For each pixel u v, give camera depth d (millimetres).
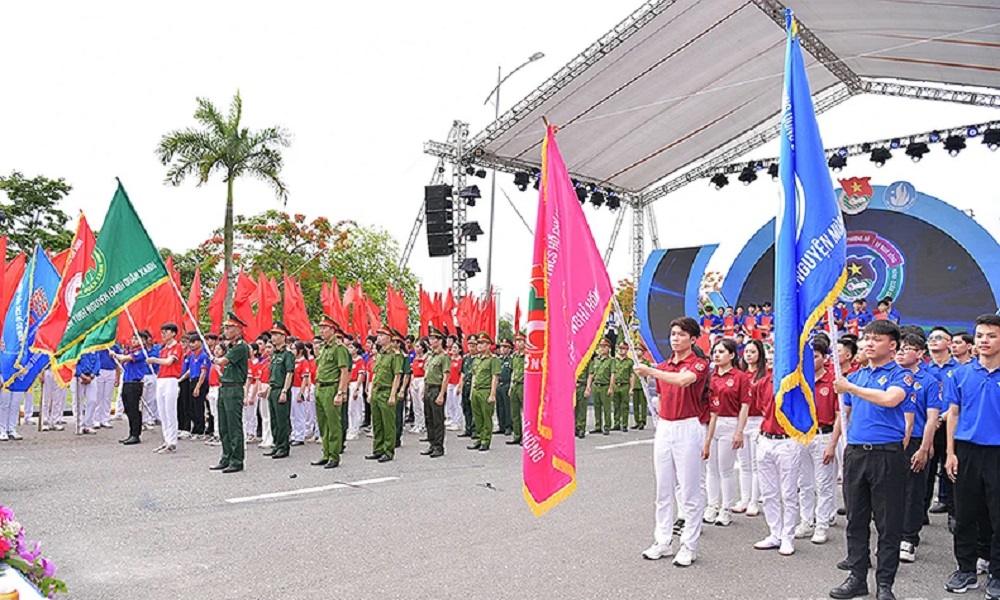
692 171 24047
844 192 20719
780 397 5566
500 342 17828
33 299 13188
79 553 6547
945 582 6223
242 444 10797
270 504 8547
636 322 22062
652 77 17953
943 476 8336
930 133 19344
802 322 5598
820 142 5840
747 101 19938
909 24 15289
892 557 5531
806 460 7656
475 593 5660
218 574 6023
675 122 20297
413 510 8344
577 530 7598
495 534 7379
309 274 31562
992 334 5887
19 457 11734
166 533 7219
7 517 4543
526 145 20234
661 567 6422
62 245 30734
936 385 6434
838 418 7195
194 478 10062
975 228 18938
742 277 24016
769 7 15516
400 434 14125
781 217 5754
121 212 10391
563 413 5332
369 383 16766
